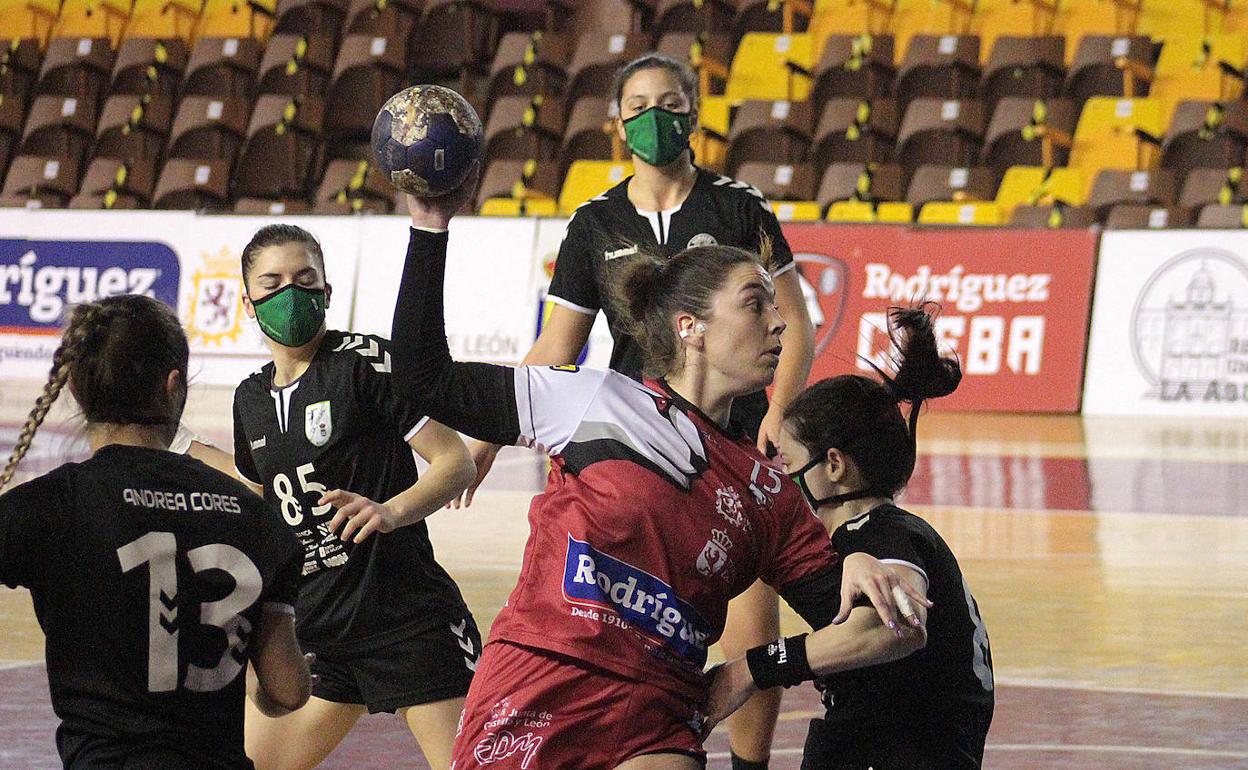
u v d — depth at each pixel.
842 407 8.48
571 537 7.27
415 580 9.71
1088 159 38.19
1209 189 35.84
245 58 46.03
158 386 6.97
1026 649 15.51
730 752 11.82
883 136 39.41
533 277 36.44
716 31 44.34
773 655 7.46
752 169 38.56
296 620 9.79
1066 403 33.66
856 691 8.63
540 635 7.26
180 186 42.72
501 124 42.19
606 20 46.00
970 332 34.44
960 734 8.57
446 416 7.47
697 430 7.41
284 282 9.43
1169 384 33.00
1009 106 39.06
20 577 6.79
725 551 7.35
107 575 6.71
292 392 9.74
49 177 44.31
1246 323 32.38
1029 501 24.25
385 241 37.41
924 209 36.09
